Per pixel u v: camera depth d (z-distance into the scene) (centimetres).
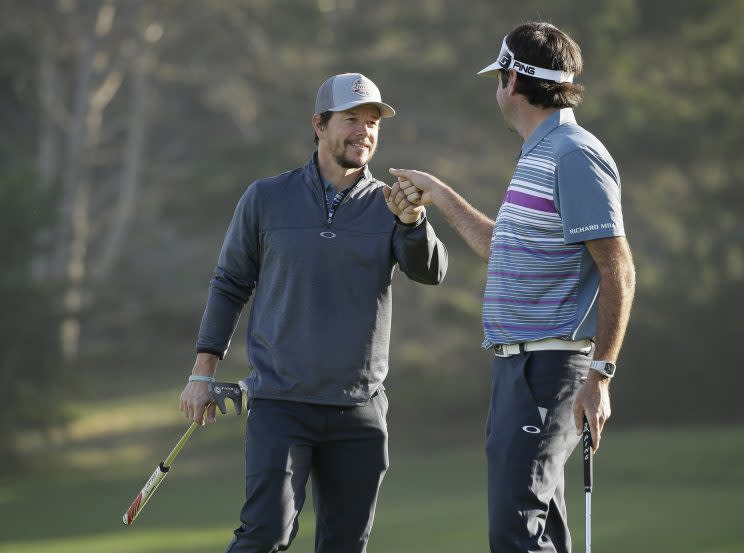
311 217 1673
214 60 12519
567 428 1436
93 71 11938
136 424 12550
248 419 1681
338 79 1683
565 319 1430
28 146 12888
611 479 7950
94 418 12612
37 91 12825
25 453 10988
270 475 1628
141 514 6775
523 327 1442
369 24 11938
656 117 11325
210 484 9431
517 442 1426
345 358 1650
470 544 4472
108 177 14550
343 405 1650
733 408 12119
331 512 1695
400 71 11625
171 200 11406
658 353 11838
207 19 12275
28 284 9731
